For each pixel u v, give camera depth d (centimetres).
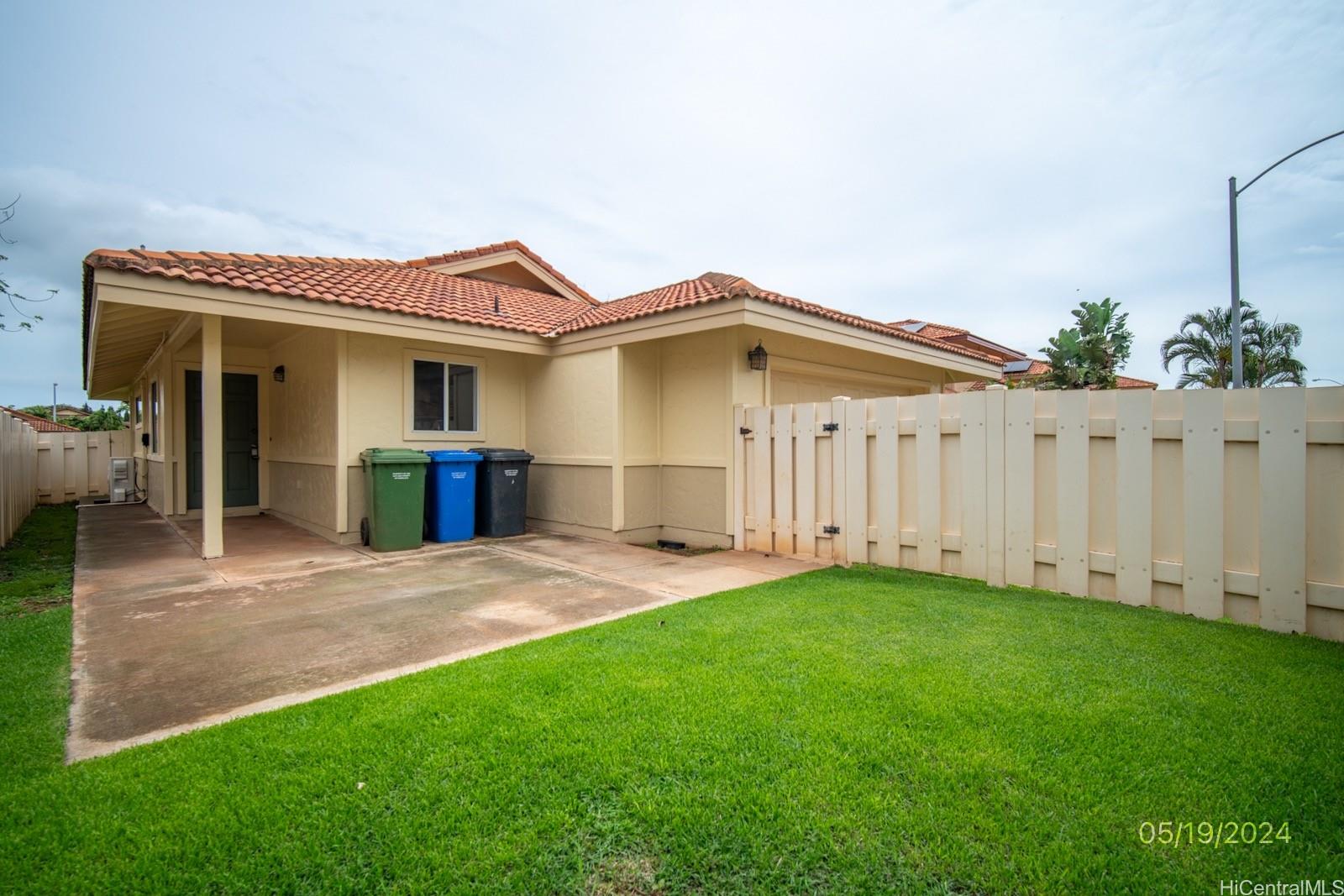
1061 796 230
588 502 899
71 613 502
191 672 377
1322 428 415
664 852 207
